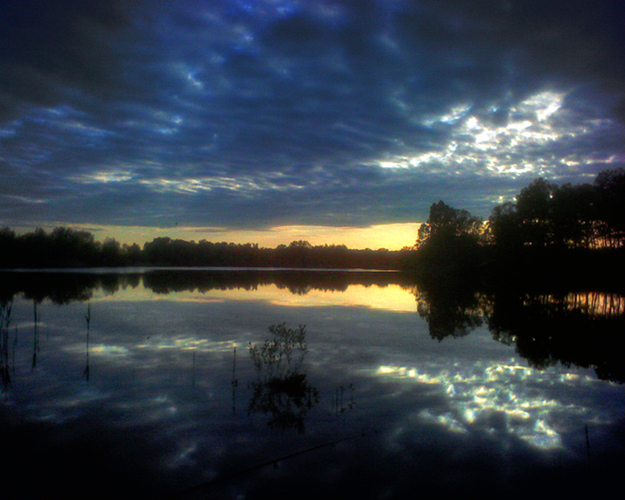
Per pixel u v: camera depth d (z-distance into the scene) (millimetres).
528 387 9617
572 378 10383
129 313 20312
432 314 21766
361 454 6301
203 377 9898
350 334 15688
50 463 5906
